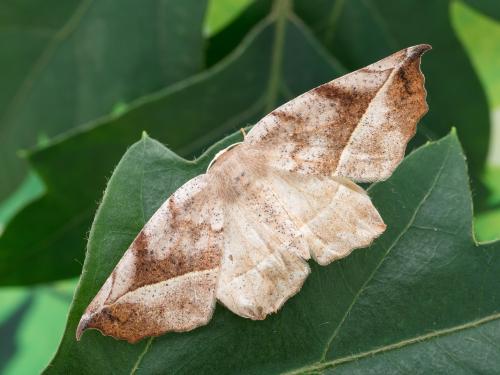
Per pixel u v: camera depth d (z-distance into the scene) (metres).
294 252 0.13
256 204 0.13
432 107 0.17
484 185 0.17
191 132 0.16
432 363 0.13
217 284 0.13
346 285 0.13
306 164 0.13
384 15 0.17
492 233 0.18
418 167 0.13
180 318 0.13
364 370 0.13
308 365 0.13
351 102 0.13
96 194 0.16
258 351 0.13
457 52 0.17
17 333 0.21
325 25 0.16
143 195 0.13
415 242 0.13
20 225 0.16
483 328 0.13
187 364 0.13
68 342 0.13
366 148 0.13
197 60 0.17
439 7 0.17
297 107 0.13
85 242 0.16
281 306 0.13
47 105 0.17
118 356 0.13
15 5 0.16
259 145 0.13
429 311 0.13
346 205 0.13
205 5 0.16
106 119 0.16
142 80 0.17
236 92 0.16
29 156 0.16
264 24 0.16
